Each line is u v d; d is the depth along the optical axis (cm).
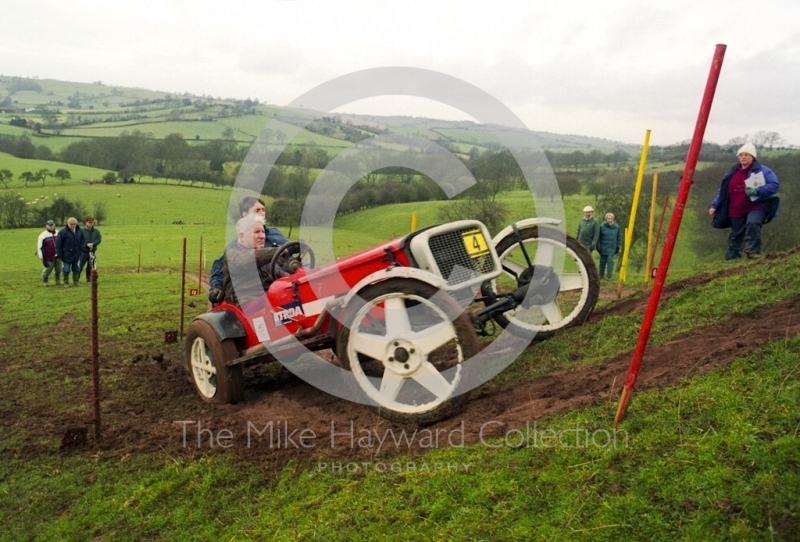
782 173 2280
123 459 535
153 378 779
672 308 607
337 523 392
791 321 478
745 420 362
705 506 311
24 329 1231
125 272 2478
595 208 2366
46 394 740
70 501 488
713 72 353
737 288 590
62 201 4762
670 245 383
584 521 328
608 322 629
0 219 4638
